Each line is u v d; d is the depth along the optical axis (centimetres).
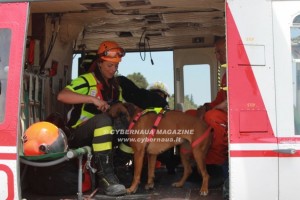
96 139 390
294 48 324
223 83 467
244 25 323
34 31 473
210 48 609
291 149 312
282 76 320
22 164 392
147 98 512
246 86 319
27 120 400
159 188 420
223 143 424
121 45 602
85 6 438
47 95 473
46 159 353
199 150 399
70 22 493
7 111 329
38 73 449
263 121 317
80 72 526
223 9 438
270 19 324
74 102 410
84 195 382
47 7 442
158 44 607
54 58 501
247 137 316
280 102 319
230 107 318
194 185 437
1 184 327
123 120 411
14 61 332
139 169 402
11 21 337
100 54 427
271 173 314
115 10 454
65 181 388
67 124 439
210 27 536
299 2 325
